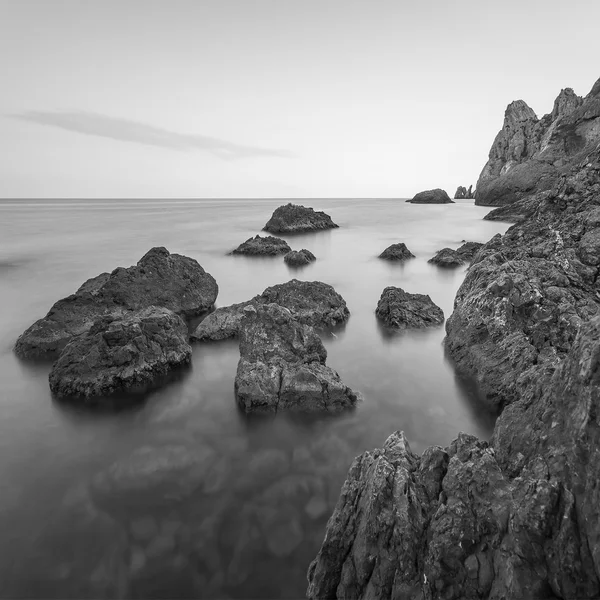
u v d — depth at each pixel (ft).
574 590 17.78
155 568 30.30
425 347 67.41
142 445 44.06
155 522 34.09
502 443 27.14
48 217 377.09
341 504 28.43
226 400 52.26
